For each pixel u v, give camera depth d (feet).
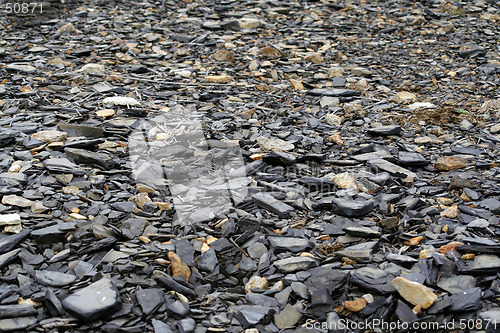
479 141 18.31
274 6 37.40
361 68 26.58
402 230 12.52
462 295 9.91
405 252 11.71
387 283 10.26
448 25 32.68
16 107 19.84
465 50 28.78
